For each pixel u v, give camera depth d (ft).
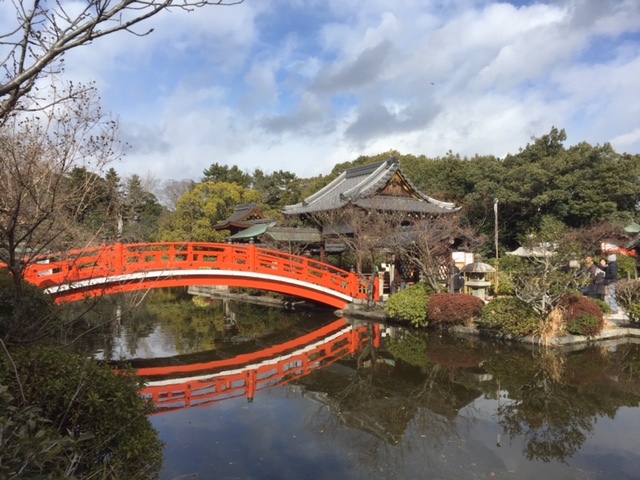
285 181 210.18
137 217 161.99
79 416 16.42
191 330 65.05
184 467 23.22
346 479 21.83
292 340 58.13
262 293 98.53
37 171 15.57
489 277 71.56
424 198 87.15
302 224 130.21
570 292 47.26
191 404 34.14
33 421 10.56
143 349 53.42
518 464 23.27
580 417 29.89
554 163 112.88
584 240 84.94
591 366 40.91
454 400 33.94
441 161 148.36
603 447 25.23
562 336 46.65
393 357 47.42
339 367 44.96
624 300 54.75
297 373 43.27
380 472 22.45
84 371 16.53
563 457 24.03
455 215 83.71
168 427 29.17
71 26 10.28
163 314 80.02
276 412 32.04
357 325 65.00
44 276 43.55
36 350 17.53
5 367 15.78
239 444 26.27
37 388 15.81
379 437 27.17
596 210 104.47
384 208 75.46
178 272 57.82
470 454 24.58
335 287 72.13
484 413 31.09
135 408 17.80
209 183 158.71
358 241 72.54
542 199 107.65
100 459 16.72
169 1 10.39
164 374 43.47
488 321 50.75
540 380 37.70
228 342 57.26
